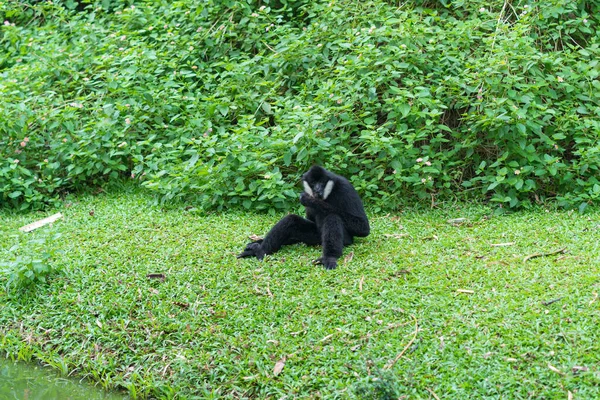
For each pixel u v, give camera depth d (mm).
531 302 5773
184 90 10078
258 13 10586
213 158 8711
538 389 4762
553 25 9547
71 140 9461
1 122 9281
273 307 6086
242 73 9594
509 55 8625
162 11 11328
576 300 5734
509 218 7895
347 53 9531
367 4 9680
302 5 10930
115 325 6223
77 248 7570
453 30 9188
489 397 4742
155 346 5910
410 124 8695
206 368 5527
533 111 8258
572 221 7609
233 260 7031
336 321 5801
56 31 11562
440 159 8430
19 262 6891
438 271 6512
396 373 5062
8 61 11594
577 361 4965
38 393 5773
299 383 5160
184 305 6312
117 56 10391
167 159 8969
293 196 8258
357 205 7078
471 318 5633
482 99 8477
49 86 10375
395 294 6082
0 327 6602
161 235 7777
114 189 9438
